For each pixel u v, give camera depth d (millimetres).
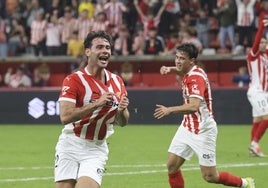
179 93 40406
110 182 21906
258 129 27562
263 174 23453
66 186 14000
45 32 47125
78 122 13922
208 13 47156
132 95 41125
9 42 48594
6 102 42250
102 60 13766
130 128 39469
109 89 14039
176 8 46594
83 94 13836
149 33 45531
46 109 41812
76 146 14008
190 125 17484
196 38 44844
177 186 18016
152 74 45531
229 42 45812
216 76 45375
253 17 45188
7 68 47281
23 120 42188
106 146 14359
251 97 27703
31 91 41938
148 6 46500
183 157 17719
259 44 27328
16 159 27344
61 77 46750
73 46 46188
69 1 48594
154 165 25422
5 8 49906
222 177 17688
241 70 43969
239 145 31562
